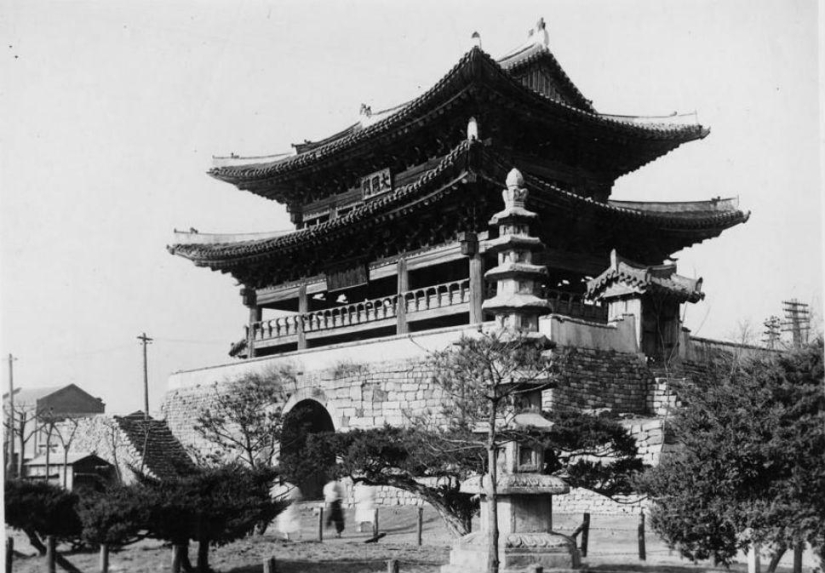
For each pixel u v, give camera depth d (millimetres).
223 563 26703
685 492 20406
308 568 25531
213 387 51219
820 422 19609
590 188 52469
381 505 39469
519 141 48594
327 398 43875
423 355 40000
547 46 50906
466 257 44188
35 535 27188
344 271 51562
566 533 29500
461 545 22688
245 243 59594
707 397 21766
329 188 57062
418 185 42719
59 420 58188
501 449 23156
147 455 49469
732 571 22484
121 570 25438
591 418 25859
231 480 26297
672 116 52000
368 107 56656
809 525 19109
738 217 50688
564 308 43125
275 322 55250
